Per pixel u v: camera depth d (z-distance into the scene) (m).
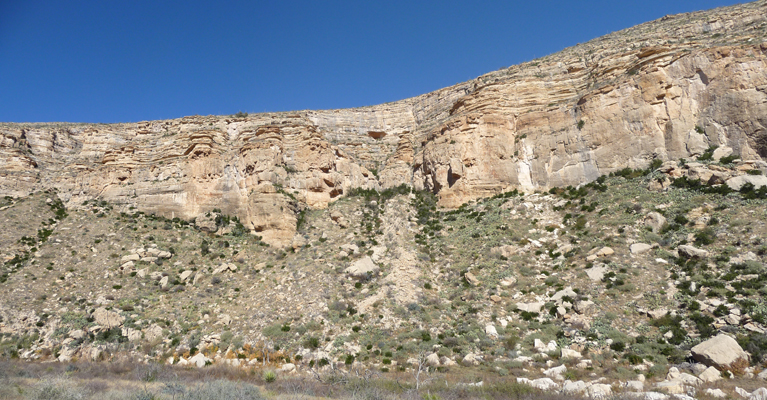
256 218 49.44
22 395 18.34
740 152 39.06
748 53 41.69
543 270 36.88
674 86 44.84
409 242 45.75
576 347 27.50
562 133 50.47
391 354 28.97
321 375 25.59
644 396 18.50
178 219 53.41
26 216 50.88
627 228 37.47
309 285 38.91
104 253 45.41
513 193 50.06
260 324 34.81
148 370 26.41
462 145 53.12
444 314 33.84
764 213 32.53
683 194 38.31
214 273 43.47
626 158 45.16
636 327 28.02
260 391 20.78
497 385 20.89
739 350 22.36
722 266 29.94
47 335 34.00
